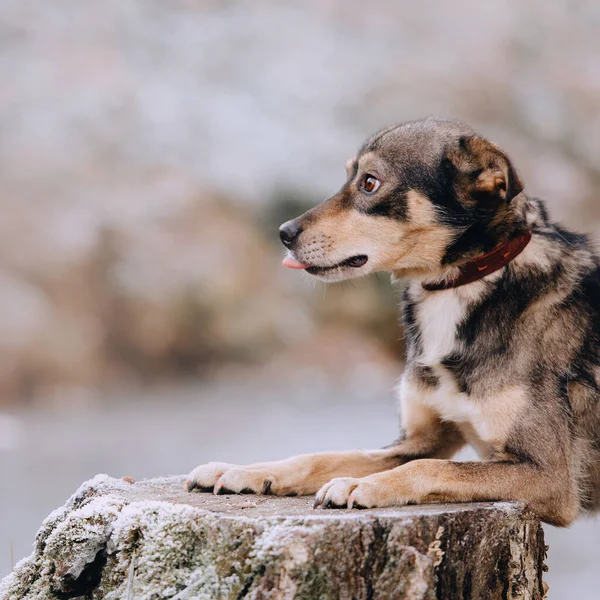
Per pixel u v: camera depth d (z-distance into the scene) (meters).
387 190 4.29
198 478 3.94
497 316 4.02
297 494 3.97
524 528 3.55
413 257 4.29
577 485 3.96
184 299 15.89
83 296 15.28
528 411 3.87
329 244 4.36
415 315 4.36
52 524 3.88
